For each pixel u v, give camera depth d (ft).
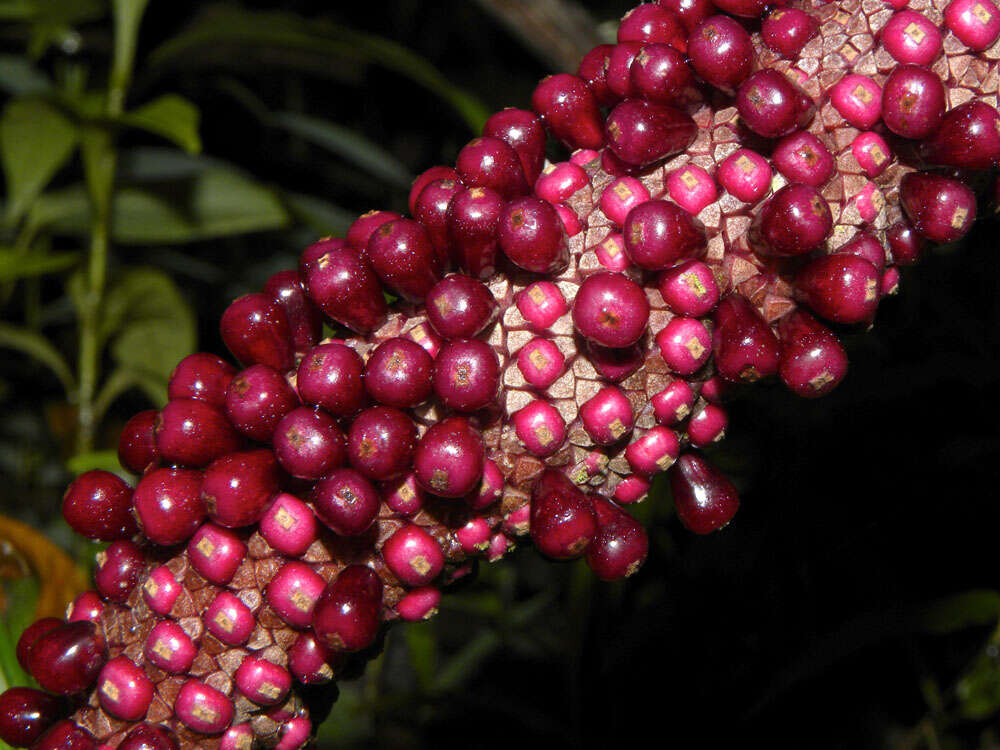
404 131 2.27
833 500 1.23
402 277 0.69
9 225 1.42
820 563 1.23
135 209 1.50
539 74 2.21
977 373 1.20
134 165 1.49
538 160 0.74
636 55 0.72
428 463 0.67
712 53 0.69
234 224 1.50
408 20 2.21
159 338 1.59
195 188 1.48
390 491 0.70
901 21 0.69
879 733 1.26
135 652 0.71
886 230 0.72
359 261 0.70
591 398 0.70
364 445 0.67
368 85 2.22
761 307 0.71
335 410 0.68
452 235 0.69
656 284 0.70
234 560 0.69
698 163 0.71
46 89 1.54
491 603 1.37
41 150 1.38
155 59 1.42
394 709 1.29
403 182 1.72
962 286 1.30
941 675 1.29
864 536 1.19
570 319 0.70
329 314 0.71
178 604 0.70
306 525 0.69
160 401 1.59
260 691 0.70
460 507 0.71
